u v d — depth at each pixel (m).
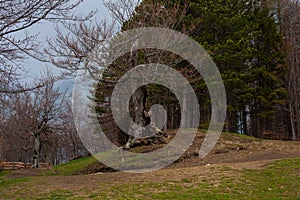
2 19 6.16
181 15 14.38
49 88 22.02
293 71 21.41
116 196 6.42
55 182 8.57
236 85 17.23
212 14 17.05
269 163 8.80
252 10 21.03
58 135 25.92
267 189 6.62
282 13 24.20
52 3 6.33
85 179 8.81
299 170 7.82
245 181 7.22
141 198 6.21
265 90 19.02
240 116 24.42
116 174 9.34
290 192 6.39
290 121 22.62
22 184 8.63
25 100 21.16
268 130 23.20
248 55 17.17
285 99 20.64
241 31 17.33
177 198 6.11
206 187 6.86
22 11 6.21
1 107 14.03
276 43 20.62
